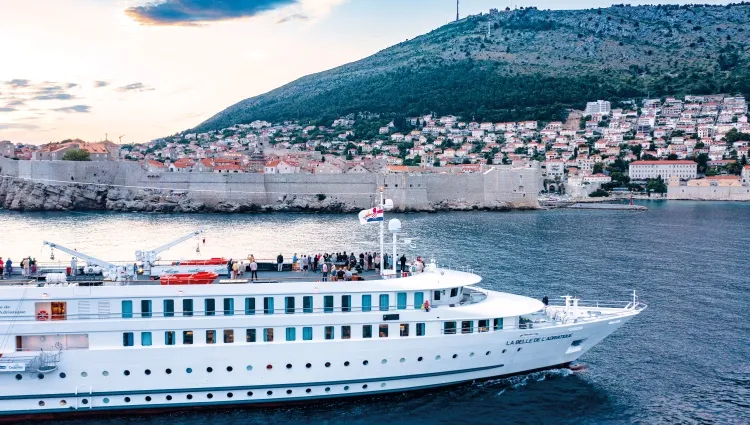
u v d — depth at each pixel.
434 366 39.00
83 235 118.75
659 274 79.62
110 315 36.19
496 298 41.97
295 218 164.62
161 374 36.06
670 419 37.16
